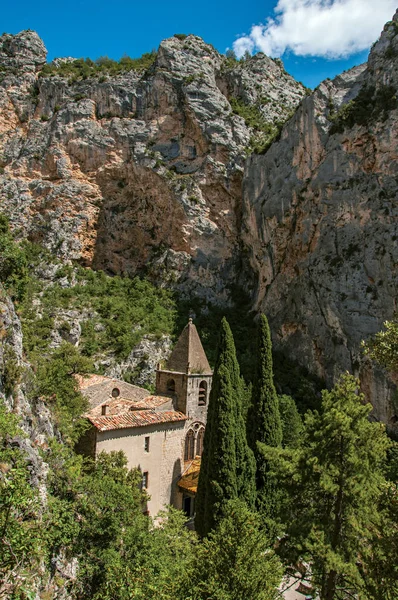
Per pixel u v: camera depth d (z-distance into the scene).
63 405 34.47
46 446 25.47
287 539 23.88
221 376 32.41
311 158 72.19
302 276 71.19
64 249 85.12
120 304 77.62
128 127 89.88
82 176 89.06
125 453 35.50
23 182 89.19
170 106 90.69
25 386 26.94
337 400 24.19
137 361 67.38
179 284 84.94
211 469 31.02
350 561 21.53
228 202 87.81
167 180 85.75
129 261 90.19
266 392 34.62
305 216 71.50
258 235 80.69
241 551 19.25
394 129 63.03
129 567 21.48
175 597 18.55
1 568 13.11
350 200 66.38
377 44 71.00
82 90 92.69
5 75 95.94
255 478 32.50
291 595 30.03
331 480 22.38
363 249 64.00
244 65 107.88
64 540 20.11
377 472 24.84
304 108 74.50
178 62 92.88
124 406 41.50
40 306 70.31
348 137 67.94
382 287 61.12
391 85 66.00
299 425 49.53
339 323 63.09
